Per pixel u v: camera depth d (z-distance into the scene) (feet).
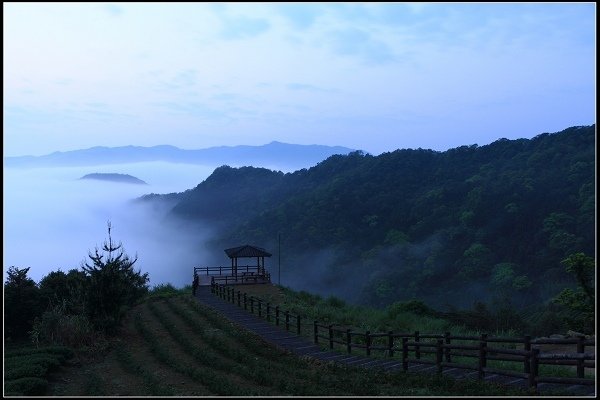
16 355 57.93
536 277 259.19
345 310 104.78
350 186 469.98
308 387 41.24
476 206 347.97
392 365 51.39
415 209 395.96
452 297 275.18
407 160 508.94
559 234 272.31
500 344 65.31
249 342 66.54
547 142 438.81
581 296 77.97
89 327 70.90
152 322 88.99
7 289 81.25
